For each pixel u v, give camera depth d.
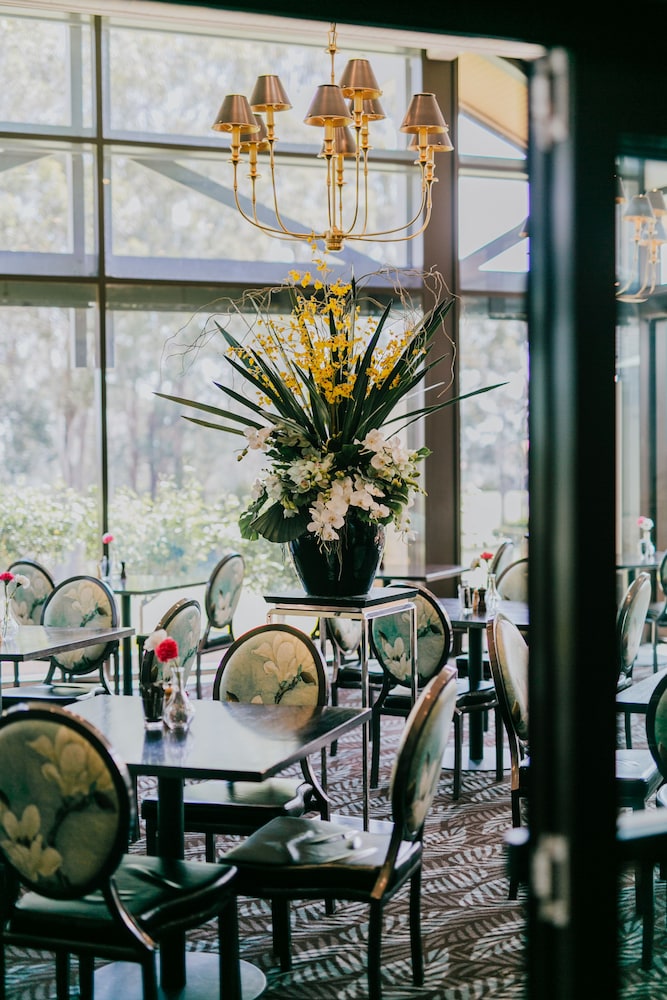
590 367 1.33
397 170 8.46
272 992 3.12
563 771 1.34
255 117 5.05
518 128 8.66
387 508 3.96
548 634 1.35
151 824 3.44
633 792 1.54
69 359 7.70
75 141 7.64
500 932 3.54
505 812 4.87
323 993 3.11
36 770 2.42
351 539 3.97
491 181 8.62
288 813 3.41
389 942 3.48
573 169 1.32
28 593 6.33
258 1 1.27
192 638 5.06
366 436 3.94
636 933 1.40
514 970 3.23
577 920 1.33
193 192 7.98
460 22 1.29
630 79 1.34
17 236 7.59
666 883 1.41
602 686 1.33
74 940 2.53
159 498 7.93
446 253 8.48
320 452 3.96
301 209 8.25
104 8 5.68
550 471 1.35
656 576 1.64
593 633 1.33
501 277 8.66
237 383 8.05
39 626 5.40
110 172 7.79
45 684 5.63
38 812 2.45
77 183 7.69
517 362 8.70
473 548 8.63
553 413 1.35
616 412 1.36
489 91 8.59
